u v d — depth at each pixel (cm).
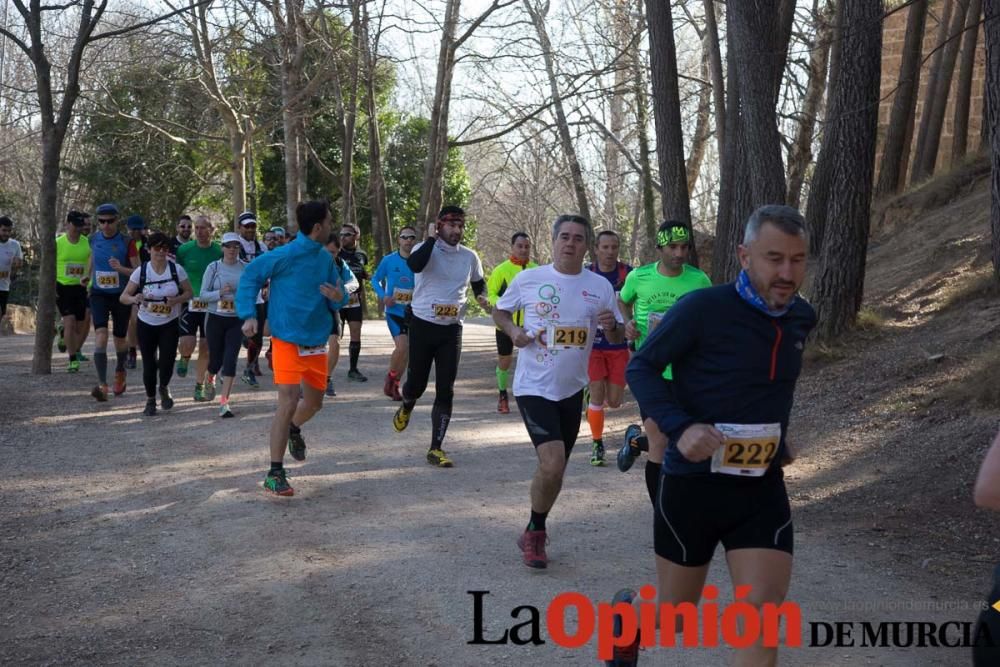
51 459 894
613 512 728
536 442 589
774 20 1259
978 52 2756
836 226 1193
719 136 1769
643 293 791
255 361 1338
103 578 588
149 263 1111
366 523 693
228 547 641
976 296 1185
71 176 3819
